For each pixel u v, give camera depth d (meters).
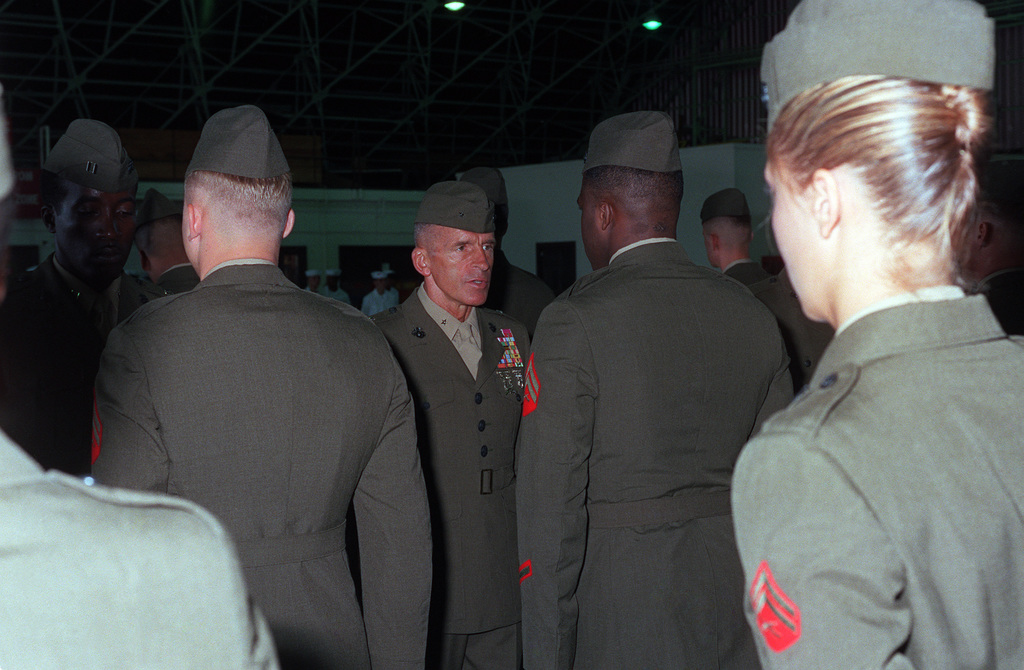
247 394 1.61
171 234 3.45
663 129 2.03
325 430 1.66
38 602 0.52
